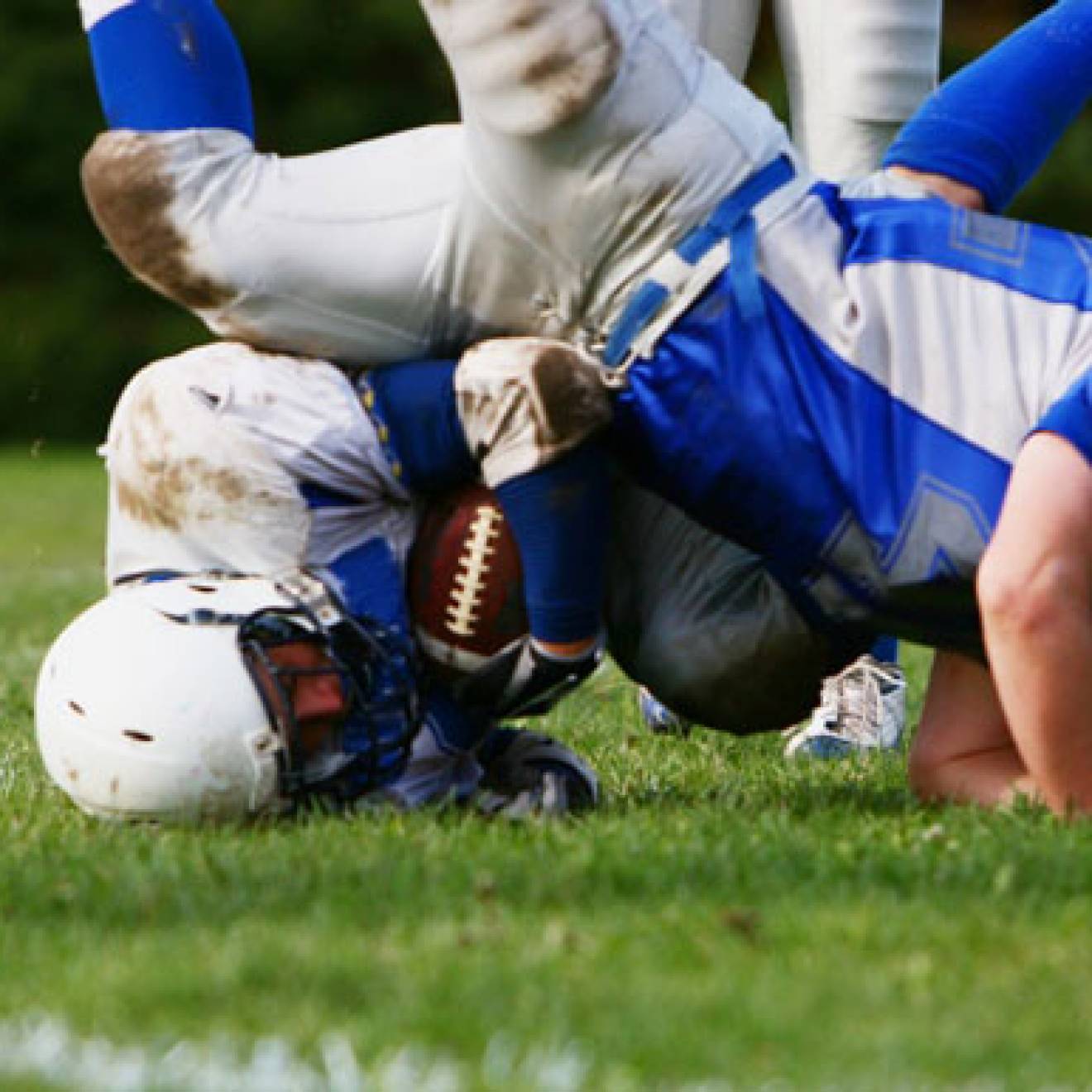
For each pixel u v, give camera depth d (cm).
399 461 1473
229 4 7962
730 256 1400
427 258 1443
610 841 1361
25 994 1091
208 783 1428
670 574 1545
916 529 1380
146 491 1484
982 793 1495
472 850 1350
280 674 1438
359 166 1462
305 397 1466
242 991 1077
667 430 1414
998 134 1523
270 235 1445
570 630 1464
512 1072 967
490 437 1431
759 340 1397
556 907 1228
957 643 1450
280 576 1472
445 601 1486
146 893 1264
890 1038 993
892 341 1394
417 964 1109
